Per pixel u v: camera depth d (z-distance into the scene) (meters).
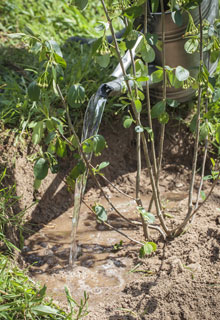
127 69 3.06
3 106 3.48
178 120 3.71
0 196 2.80
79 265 2.76
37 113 3.40
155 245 2.55
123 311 2.34
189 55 3.04
